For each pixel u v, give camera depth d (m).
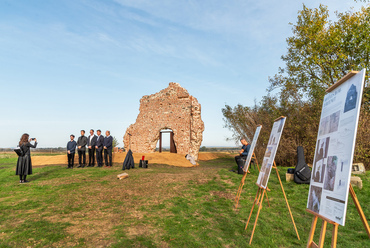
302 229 4.89
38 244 4.00
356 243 4.21
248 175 10.48
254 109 17.44
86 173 11.12
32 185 8.71
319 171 3.04
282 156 14.20
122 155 17.41
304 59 15.84
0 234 4.40
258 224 5.10
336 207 2.37
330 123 3.01
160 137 25.73
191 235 4.46
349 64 14.09
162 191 7.85
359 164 9.83
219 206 6.41
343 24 14.41
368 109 12.36
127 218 5.38
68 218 5.36
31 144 9.41
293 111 14.30
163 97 24.94
